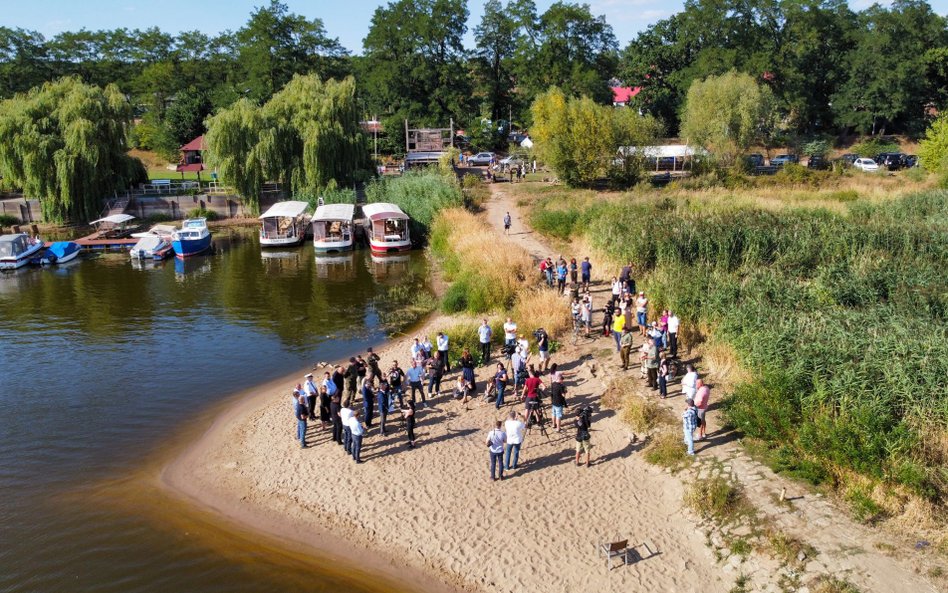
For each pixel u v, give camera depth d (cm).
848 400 1627
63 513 1661
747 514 1473
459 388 2192
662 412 1977
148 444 2023
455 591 1369
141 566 1465
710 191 5369
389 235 4884
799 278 2980
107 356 2773
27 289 3941
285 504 1683
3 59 8456
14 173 5406
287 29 8425
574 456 1816
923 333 1981
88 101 5512
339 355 2766
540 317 2764
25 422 2167
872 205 4250
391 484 1730
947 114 6128
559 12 8412
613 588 1332
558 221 4478
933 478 1436
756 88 6162
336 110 6109
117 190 5841
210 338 3003
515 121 9312
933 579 1237
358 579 1414
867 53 7712
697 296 2523
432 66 8806
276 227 5169
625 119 5953
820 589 1244
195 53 9875
